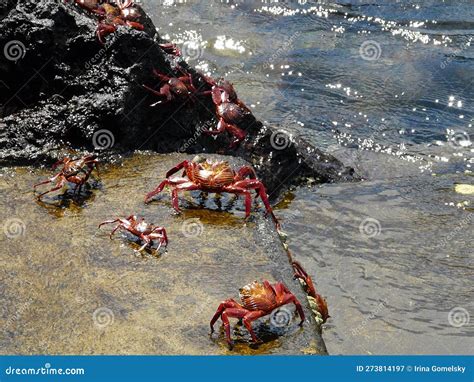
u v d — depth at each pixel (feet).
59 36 26.89
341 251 27.63
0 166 24.31
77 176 23.81
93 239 20.49
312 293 20.57
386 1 56.75
